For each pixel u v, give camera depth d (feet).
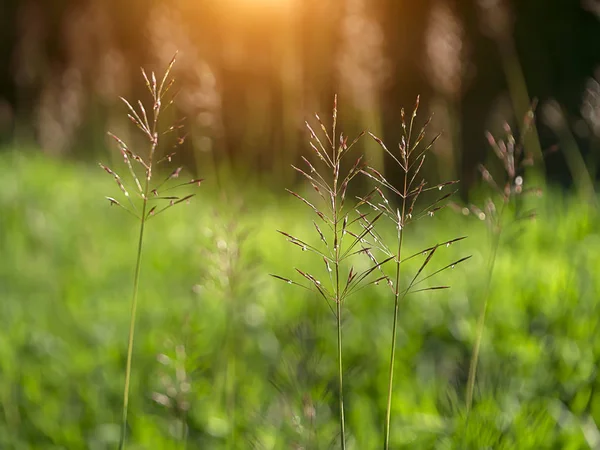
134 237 18.07
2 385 9.42
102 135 23.06
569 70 39.91
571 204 15.42
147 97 20.56
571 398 8.39
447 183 4.46
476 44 32.83
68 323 12.31
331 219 4.46
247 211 8.21
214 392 8.50
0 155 30.50
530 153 6.77
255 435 7.57
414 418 7.91
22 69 25.86
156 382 9.18
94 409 9.04
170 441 7.89
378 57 12.98
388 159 26.27
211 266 7.50
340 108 13.26
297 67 13.89
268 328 10.62
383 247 4.54
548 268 11.96
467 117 32.30
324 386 7.30
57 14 27.04
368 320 11.12
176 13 10.94
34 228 18.63
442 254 13.79
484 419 7.25
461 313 10.76
